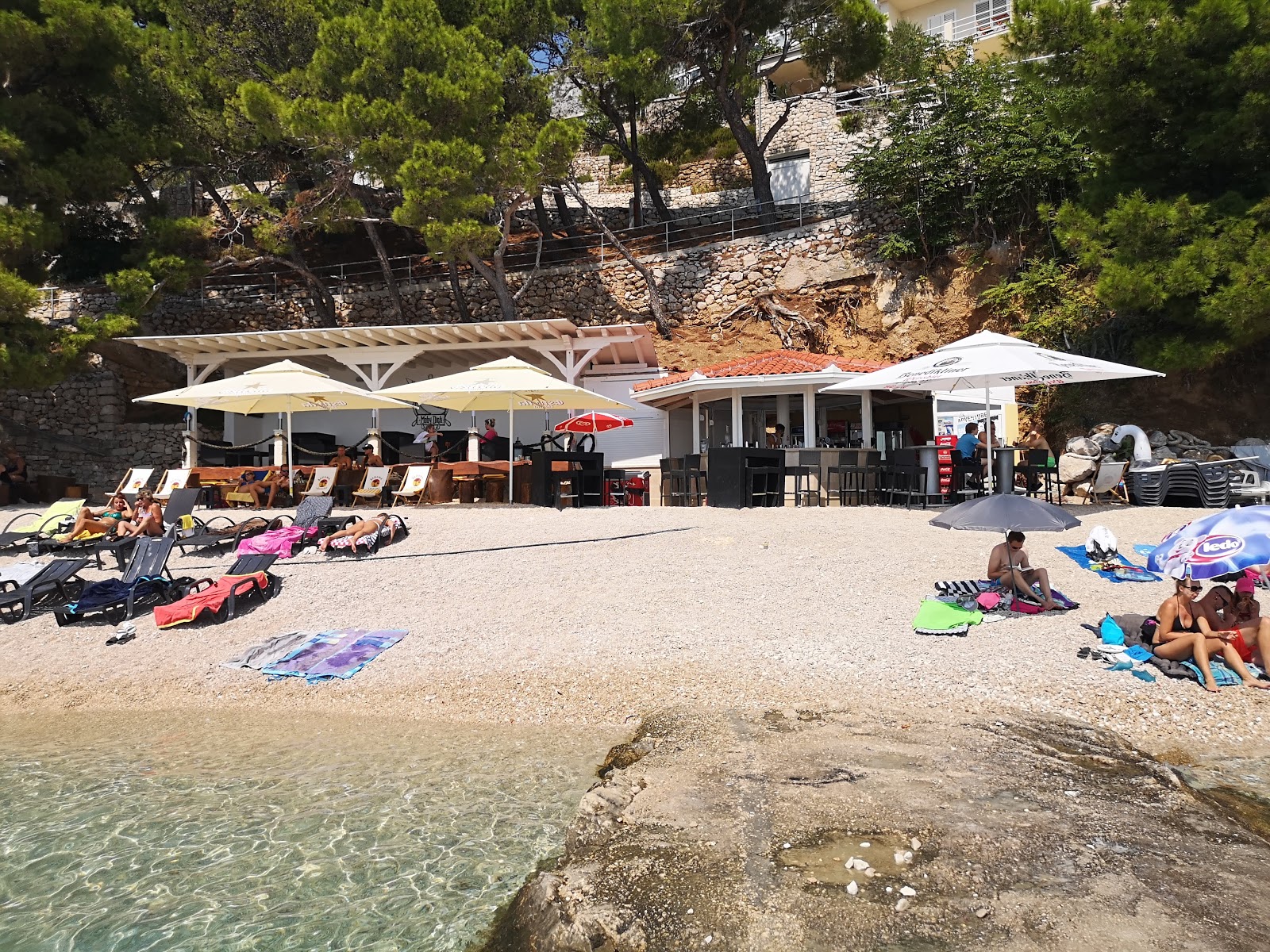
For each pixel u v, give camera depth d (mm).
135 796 5078
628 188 33625
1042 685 6148
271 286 27984
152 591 9312
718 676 6641
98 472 23000
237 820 4688
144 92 21969
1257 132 14391
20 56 18375
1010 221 21297
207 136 24062
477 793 4969
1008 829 4078
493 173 21141
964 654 6766
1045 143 20516
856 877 3664
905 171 22078
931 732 5441
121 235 26344
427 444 17766
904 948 3150
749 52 27094
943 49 23969
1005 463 12523
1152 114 15586
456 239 20156
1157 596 8023
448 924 3594
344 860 4188
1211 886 3527
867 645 7066
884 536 10414
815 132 31688
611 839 4156
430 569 9953
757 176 26750
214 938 3520
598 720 6164
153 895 3889
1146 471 13188
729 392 17766
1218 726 5512
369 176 21984
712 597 8469
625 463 19469
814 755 5098
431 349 20422
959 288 21438
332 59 21438
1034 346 11875
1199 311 14320
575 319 26000
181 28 23797
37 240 17922
